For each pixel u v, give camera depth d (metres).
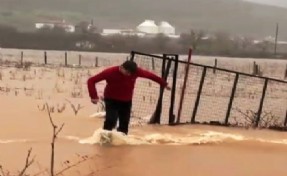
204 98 19.33
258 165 9.02
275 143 11.26
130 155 9.32
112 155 9.26
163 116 14.75
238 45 128.38
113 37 141.62
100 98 13.95
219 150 10.14
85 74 33.34
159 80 10.99
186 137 11.30
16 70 34.91
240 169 8.67
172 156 9.41
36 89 21.03
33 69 37.72
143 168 8.44
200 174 8.24
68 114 13.91
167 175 8.09
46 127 11.75
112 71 10.52
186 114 15.61
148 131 11.96
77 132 11.23
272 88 25.33
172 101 13.34
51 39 144.88
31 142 10.07
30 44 144.25
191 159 9.23
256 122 14.20
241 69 50.91
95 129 11.65
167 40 127.69
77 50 139.75
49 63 52.47
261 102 14.52
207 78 27.08
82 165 8.45
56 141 10.24
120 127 10.84
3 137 10.48
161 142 10.67
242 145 10.81
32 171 7.97
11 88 20.97
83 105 16.14
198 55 116.00
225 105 17.97
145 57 18.67
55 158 8.85
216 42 122.69
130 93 10.75
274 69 54.03
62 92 20.20
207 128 12.98
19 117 12.98
